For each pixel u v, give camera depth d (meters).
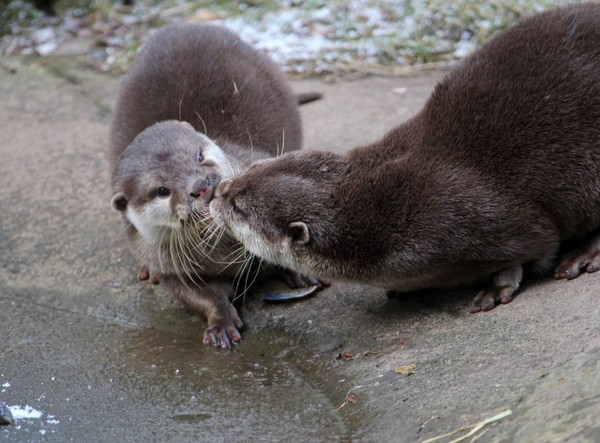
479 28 14.43
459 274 7.80
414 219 7.55
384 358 7.45
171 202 9.00
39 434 7.09
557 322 6.77
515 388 6.10
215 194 8.31
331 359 7.82
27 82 15.27
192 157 9.35
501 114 7.70
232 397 7.44
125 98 10.88
